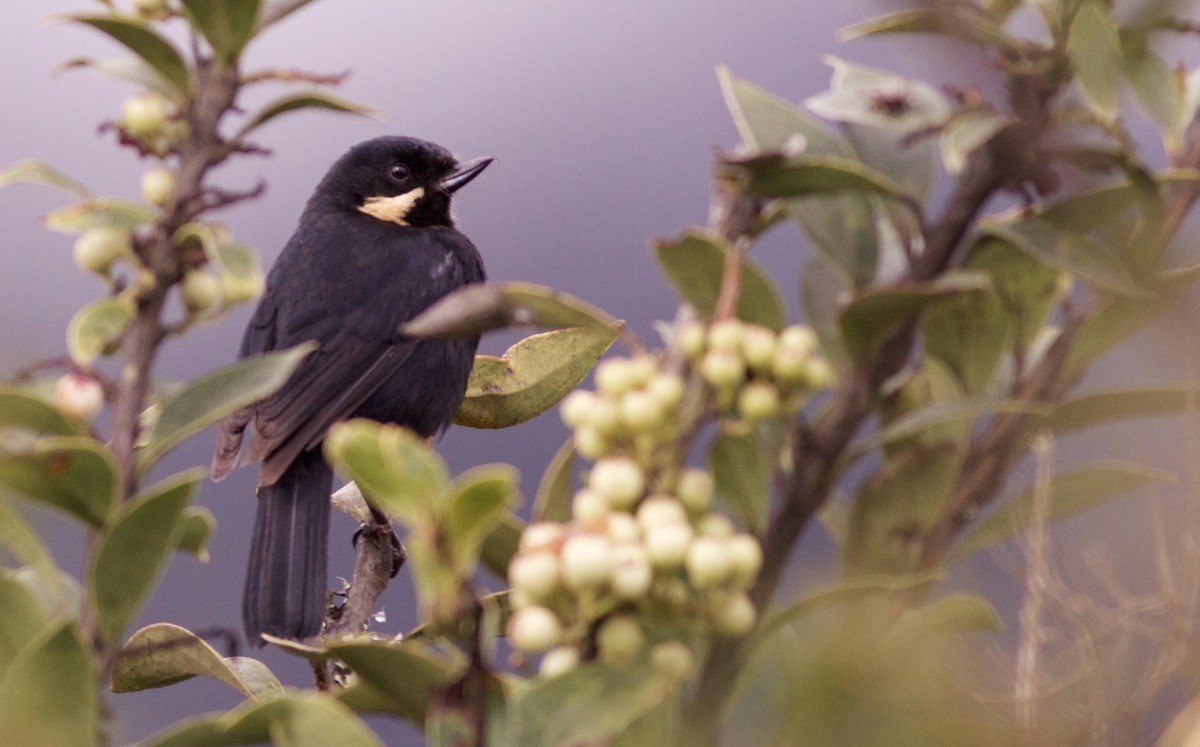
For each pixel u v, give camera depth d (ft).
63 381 13.44
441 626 10.94
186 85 14.12
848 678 10.05
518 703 11.13
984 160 13.12
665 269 12.61
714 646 11.71
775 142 13.78
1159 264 13.33
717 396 11.78
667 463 11.68
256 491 33.94
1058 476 12.41
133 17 13.85
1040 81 13.17
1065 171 13.03
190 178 13.83
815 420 13.21
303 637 31.09
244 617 31.55
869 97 13.51
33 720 12.28
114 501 12.87
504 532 14.15
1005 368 15.31
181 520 12.87
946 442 13.23
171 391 15.11
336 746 11.98
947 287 11.99
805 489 12.14
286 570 32.32
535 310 12.03
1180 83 14.14
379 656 12.39
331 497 31.53
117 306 13.73
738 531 12.96
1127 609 11.21
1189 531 11.37
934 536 12.99
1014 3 14.26
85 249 13.79
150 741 12.24
